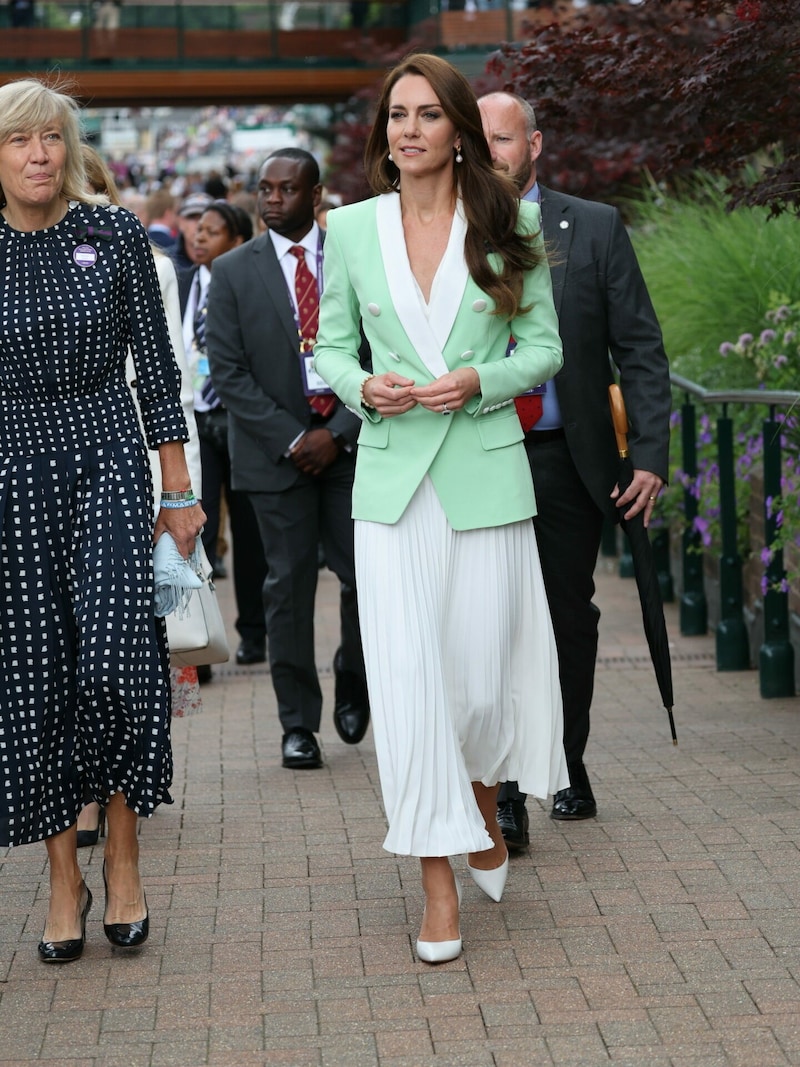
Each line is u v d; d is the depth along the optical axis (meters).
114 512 6.37
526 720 6.71
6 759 6.38
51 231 6.38
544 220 7.94
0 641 6.38
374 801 8.89
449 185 6.45
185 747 10.52
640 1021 5.77
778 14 9.59
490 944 6.57
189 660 7.92
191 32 44.34
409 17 43.47
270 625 9.80
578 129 13.05
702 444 14.03
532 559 6.68
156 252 8.83
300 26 44.59
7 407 6.39
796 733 10.09
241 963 6.47
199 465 9.48
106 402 6.45
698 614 13.78
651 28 13.22
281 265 9.90
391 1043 5.66
